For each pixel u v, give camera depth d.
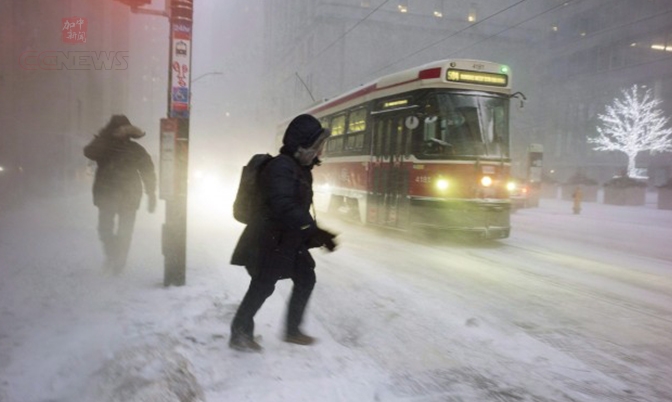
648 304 6.22
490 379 3.81
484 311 5.60
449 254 9.26
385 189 11.50
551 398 3.55
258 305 3.99
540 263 8.80
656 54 44.81
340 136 14.41
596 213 22.53
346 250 9.23
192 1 5.73
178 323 4.53
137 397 3.07
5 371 3.61
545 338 4.81
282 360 3.87
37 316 4.72
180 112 5.79
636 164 46.66
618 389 3.74
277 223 3.92
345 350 4.18
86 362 3.72
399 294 6.13
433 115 10.22
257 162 3.98
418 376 3.79
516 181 23.48
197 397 3.17
